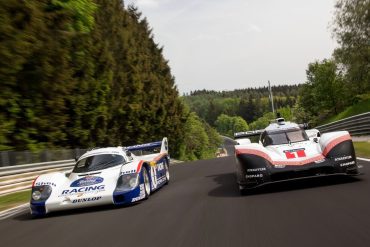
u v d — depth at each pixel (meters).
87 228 5.73
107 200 7.04
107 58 26.30
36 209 7.12
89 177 7.48
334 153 6.84
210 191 8.17
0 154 13.20
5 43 13.48
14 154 14.04
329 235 4.11
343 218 4.71
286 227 4.60
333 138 7.04
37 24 14.30
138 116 35.16
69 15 15.06
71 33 15.73
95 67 25.55
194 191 8.49
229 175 10.92
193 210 6.22
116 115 30.64
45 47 16.03
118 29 32.16
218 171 12.63
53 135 22.23
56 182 7.41
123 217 6.27
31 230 6.07
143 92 37.03
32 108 20.06
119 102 30.22
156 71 46.12
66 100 23.80
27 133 20.52
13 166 13.48
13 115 19.20
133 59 33.72
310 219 4.84
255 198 6.65
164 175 10.37
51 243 5.05
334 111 59.50
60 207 7.01
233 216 5.47
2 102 17.91
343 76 41.12
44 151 16.12
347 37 38.72
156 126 41.38
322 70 59.00
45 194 7.16
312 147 7.34
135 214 6.42
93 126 26.09
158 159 9.67
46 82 18.69
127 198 7.18
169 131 46.16
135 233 5.10
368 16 37.38
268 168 6.81
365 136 19.55
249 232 4.55
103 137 27.75
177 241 4.49
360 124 20.38
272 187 7.59
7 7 13.17
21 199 11.09
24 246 5.05
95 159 8.07
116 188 7.20
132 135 35.44
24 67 16.86
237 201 6.58
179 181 11.11
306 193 6.53
